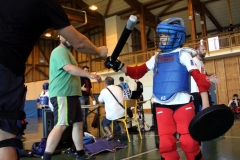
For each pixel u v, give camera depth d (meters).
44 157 2.44
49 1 1.06
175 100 1.82
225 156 3.00
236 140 4.04
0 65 0.98
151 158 3.11
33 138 5.61
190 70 1.80
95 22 18.88
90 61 19.27
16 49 1.03
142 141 4.44
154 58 2.03
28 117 16.36
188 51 1.92
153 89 1.95
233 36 12.97
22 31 1.03
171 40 1.88
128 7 18.47
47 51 22.25
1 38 1.00
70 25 1.11
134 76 2.07
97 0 18.06
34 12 1.02
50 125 4.14
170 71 1.87
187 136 1.77
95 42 21.02
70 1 18.16
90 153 3.38
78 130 2.86
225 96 13.66
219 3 18.16
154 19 19.36
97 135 5.43
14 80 1.02
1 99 0.98
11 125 1.00
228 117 1.51
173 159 1.80
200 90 1.73
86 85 5.22
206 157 3.00
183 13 18.88
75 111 2.69
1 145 0.99
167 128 1.83
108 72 17.58
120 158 3.17
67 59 2.58
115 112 4.53
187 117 1.80
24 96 1.09
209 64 14.25
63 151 3.74
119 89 4.71
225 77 13.70
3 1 1.04
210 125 1.53
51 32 19.25
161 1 17.61
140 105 6.60
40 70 21.38
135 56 16.86
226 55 13.41
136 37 21.61
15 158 1.04
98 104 4.90
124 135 4.81
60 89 2.54
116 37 18.97
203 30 18.39
